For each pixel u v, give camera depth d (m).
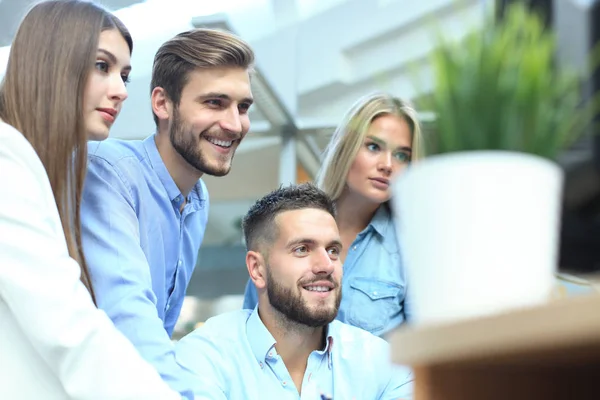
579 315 0.42
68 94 1.33
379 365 1.78
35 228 1.17
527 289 0.58
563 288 1.00
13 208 1.17
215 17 2.89
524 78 0.61
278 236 1.76
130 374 1.15
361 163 1.99
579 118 0.68
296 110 3.62
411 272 0.62
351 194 2.04
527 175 0.58
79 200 1.34
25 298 1.14
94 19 1.38
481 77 0.61
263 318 1.78
